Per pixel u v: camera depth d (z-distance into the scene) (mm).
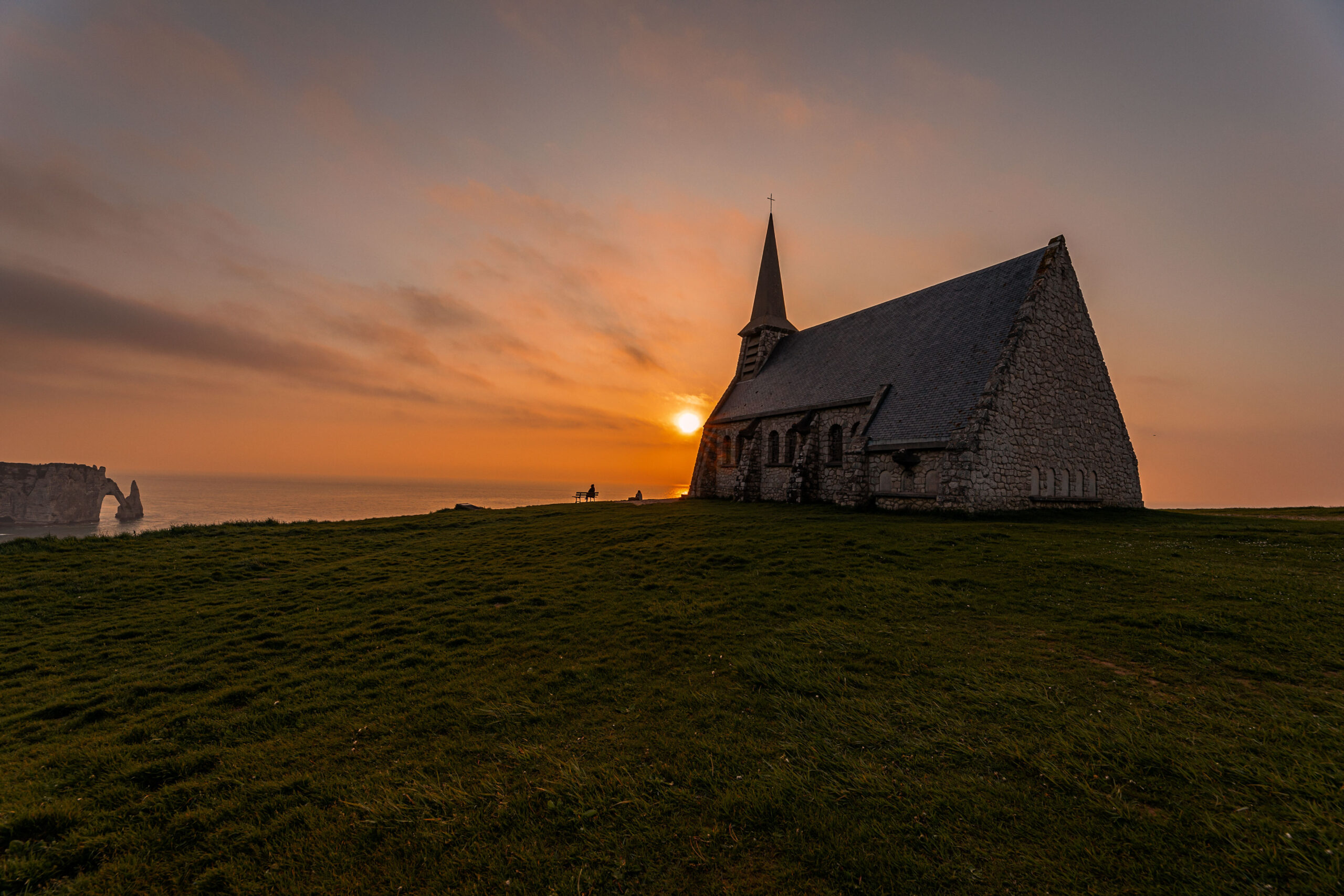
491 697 8039
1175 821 4715
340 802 5613
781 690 7820
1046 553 15344
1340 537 16719
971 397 25250
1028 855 4453
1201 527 19859
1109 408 28797
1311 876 4012
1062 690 7348
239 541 23203
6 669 10180
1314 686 7203
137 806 5691
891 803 5145
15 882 4602
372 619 12508
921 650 8969
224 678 9477
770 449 38875
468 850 4809
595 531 23391
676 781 5684
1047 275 26781
